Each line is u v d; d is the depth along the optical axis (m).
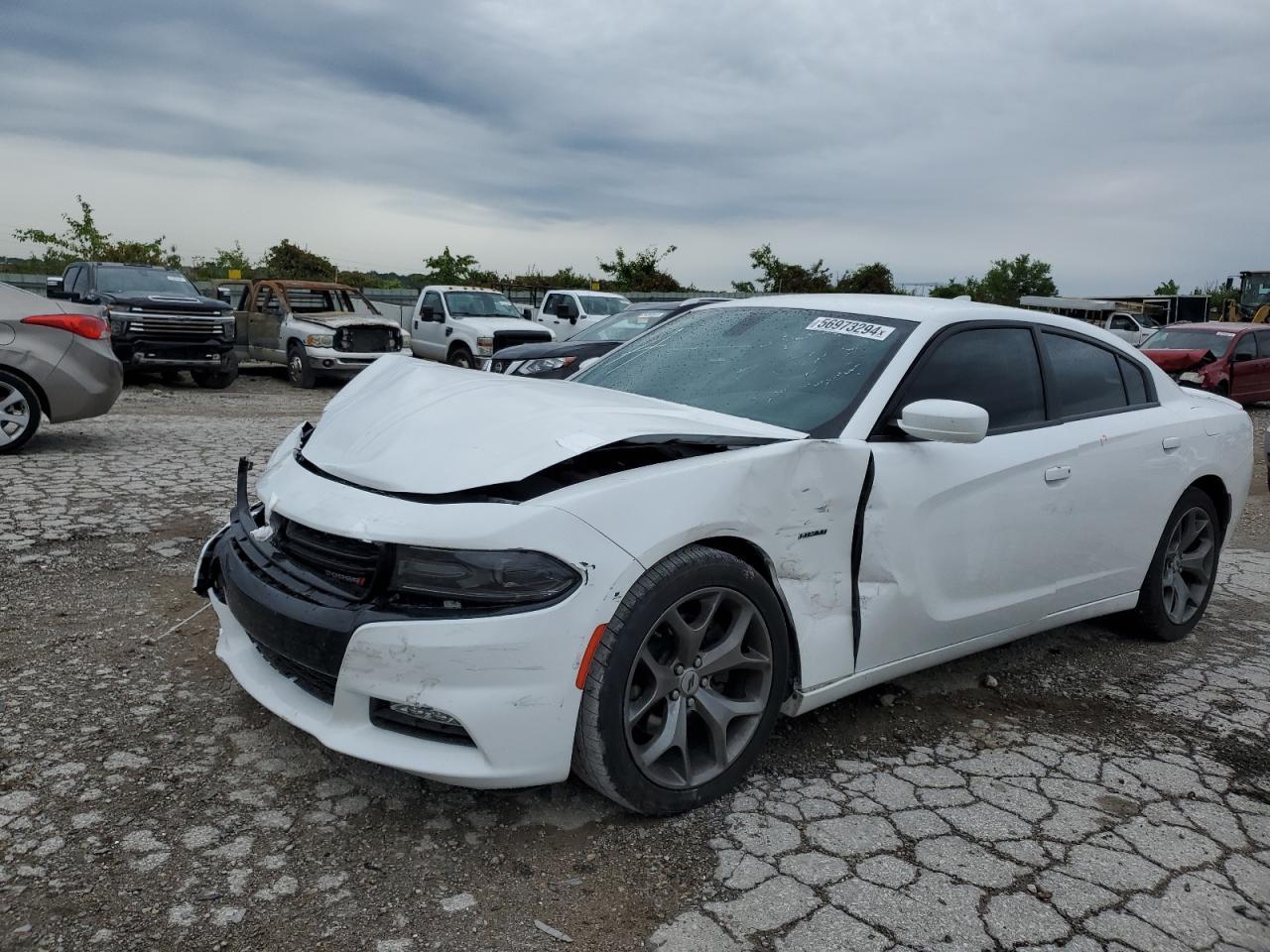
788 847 2.68
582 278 35.53
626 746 2.63
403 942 2.22
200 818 2.67
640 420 2.94
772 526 2.91
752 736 2.94
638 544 2.59
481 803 2.83
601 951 2.22
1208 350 17.00
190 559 5.01
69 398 7.54
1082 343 4.24
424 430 2.92
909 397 3.42
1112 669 4.30
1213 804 3.07
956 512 3.43
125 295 14.30
